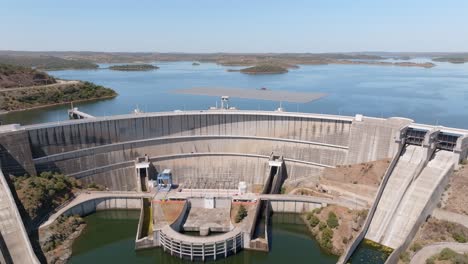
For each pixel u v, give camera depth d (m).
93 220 103.75
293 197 106.50
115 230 102.69
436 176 96.44
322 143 121.50
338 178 113.00
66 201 101.81
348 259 82.62
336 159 119.44
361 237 89.81
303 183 122.00
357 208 99.19
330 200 104.06
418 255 76.38
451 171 96.75
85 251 90.94
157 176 120.31
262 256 88.19
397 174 101.44
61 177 106.31
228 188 116.06
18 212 83.25
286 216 106.12
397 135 102.75
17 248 78.06
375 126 109.25
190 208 106.00
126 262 86.69
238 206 102.12
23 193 92.75
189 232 96.19
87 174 115.06
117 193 109.25
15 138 99.62
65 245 89.69
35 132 105.56
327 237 90.50
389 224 91.69
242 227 91.12
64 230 92.81
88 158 115.69
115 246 94.38
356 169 111.06
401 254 79.50
